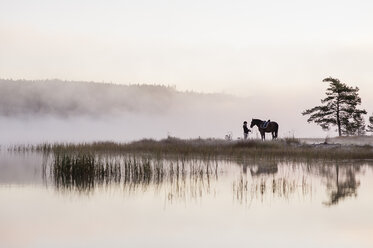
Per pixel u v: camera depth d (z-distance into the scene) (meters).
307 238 14.09
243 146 47.19
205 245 13.38
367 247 13.11
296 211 18.38
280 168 33.41
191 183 26.38
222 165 35.09
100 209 19.06
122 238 14.20
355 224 15.95
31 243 13.68
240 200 20.98
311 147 46.41
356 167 34.25
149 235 14.57
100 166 30.75
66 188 24.95
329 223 16.16
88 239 14.12
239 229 15.33
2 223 16.34
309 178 28.14
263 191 23.38
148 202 20.67
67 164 28.78
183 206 19.66
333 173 30.59
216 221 16.58
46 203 20.48
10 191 23.98
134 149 47.12
